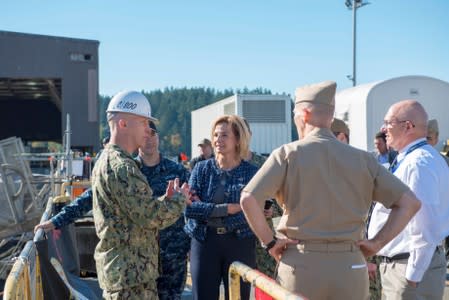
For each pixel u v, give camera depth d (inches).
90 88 1142.3
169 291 177.3
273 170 113.7
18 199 389.4
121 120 128.9
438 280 144.4
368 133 538.0
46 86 1343.5
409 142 146.3
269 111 824.3
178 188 125.7
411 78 544.1
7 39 1094.4
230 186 167.2
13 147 396.2
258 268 184.5
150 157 184.4
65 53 1128.2
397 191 112.7
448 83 550.0
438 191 138.2
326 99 117.3
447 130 552.7
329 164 113.0
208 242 163.6
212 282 163.6
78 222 272.1
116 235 121.4
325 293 110.8
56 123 1581.0
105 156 125.3
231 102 836.6
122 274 120.0
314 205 111.9
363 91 552.4
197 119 1111.6
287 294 95.7
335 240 110.9
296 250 112.8
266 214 163.0
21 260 134.9
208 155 470.6
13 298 110.7
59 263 156.4
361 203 113.8
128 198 118.9
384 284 149.9
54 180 422.3
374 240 112.8
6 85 1312.7
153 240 126.9
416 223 136.6
